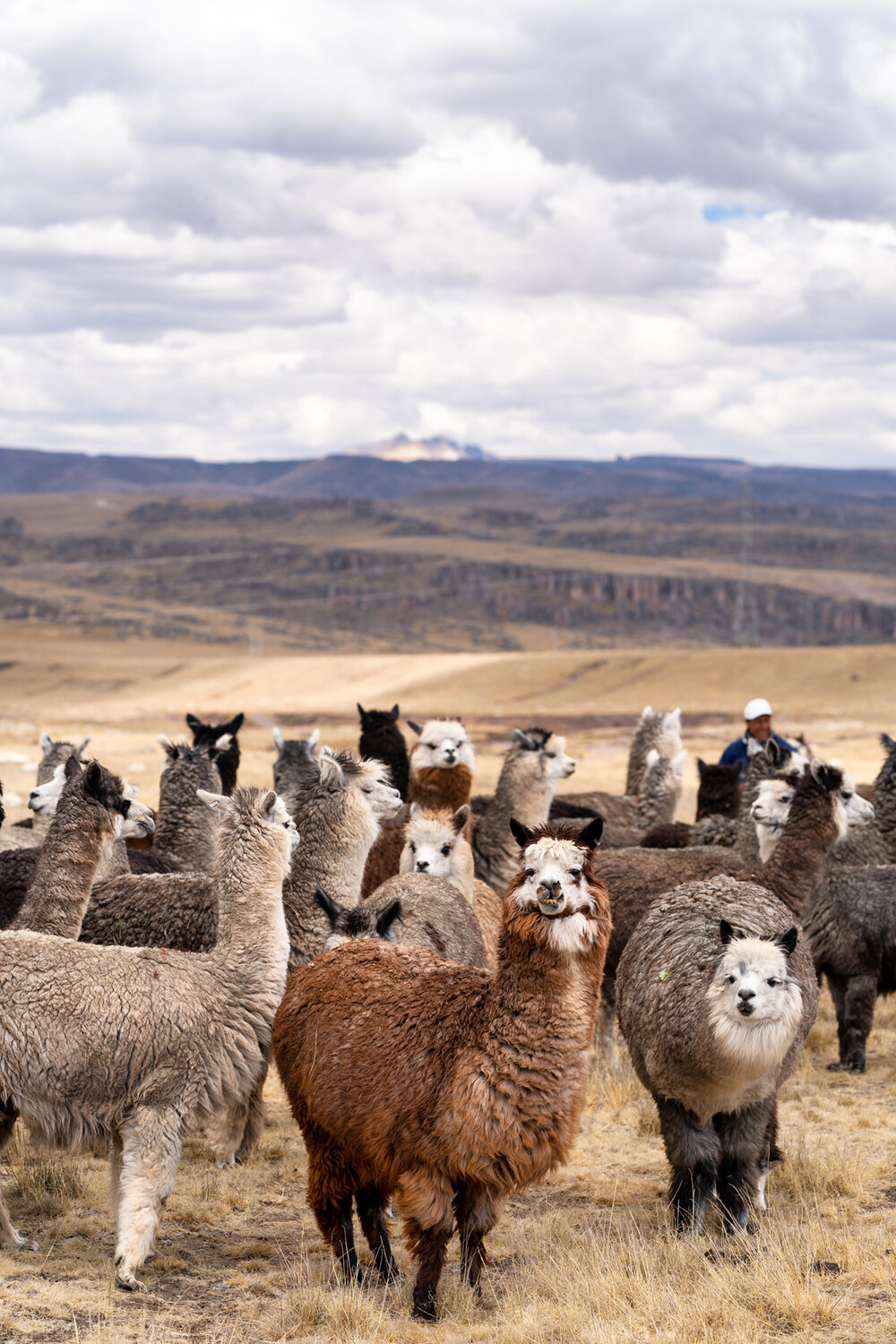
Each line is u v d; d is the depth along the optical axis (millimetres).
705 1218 6949
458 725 12180
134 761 42906
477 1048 5711
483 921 9648
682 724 80000
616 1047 10508
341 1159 6195
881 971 9867
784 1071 7145
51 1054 5980
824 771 8430
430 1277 5785
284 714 96188
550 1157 5727
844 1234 6555
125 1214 5992
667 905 7398
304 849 8406
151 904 7930
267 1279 6195
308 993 6402
